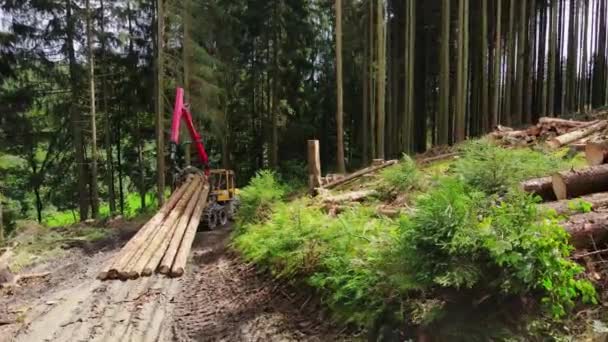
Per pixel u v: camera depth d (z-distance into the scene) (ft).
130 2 63.57
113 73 63.57
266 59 72.79
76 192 67.72
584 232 11.89
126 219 49.37
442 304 11.16
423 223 10.91
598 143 19.19
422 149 74.13
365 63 68.28
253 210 28.99
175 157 32.76
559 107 71.67
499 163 17.60
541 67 70.28
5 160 50.98
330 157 82.33
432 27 68.59
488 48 67.72
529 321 10.28
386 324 11.95
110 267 14.47
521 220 10.61
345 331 13.02
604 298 10.68
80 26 59.16
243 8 69.62
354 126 82.17
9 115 57.47
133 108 68.74
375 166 36.83
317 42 77.56
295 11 71.46
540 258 9.77
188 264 26.23
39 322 17.94
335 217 22.49
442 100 57.21
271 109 75.92
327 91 79.20
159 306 18.88
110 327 16.89
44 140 61.82
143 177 72.38
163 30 52.44
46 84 60.95
